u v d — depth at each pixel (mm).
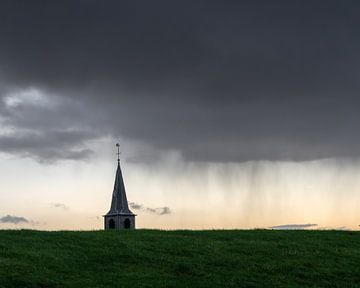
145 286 36906
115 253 44438
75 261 41781
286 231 58938
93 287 36188
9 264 39188
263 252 47438
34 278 36969
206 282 38875
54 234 50812
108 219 112375
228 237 53688
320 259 46156
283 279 40812
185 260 43750
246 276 40844
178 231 56875
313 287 39312
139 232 55000
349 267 44406
